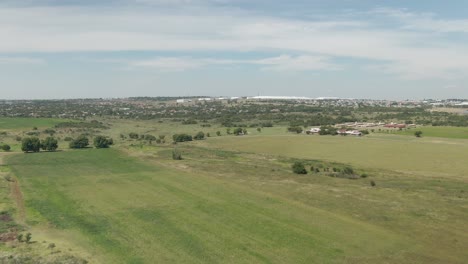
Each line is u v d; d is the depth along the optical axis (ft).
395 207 211.20
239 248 156.35
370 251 154.30
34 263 135.44
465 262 145.28
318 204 217.77
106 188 258.16
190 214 200.54
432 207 210.59
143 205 217.15
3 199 223.71
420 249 156.35
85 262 140.36
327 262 144.15
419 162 351.87
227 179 285.02
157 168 330.34
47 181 278.87
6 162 357.20
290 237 168.45
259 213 201.98
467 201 222.69
